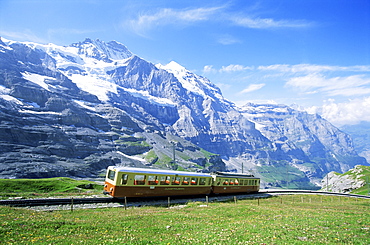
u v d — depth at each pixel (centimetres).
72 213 3111
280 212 3600
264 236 2022
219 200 5369
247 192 7275
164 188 4856
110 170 4538
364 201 7638
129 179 4388
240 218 3031
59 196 4916
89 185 7525
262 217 3089
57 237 1906
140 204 4197
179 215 3112
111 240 1864
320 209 4453
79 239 1877
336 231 2266
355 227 2461
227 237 1992
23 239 1825
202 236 2045
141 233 2141
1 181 6462
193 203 4434
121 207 3875
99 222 2511
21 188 6347
